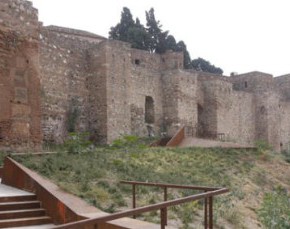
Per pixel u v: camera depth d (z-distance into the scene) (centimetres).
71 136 2361
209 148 2734
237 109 4428
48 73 2862
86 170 1510
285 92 5388
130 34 5238
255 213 1616
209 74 4362
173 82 3691
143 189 1440
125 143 2558
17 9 1812
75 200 1077
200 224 1235
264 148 3039
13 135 1734
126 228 877
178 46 5794
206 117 4166
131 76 3453
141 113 3534
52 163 1517
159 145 3197
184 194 1495
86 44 3155
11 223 1023
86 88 3111
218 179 2012
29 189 1238
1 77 1719
